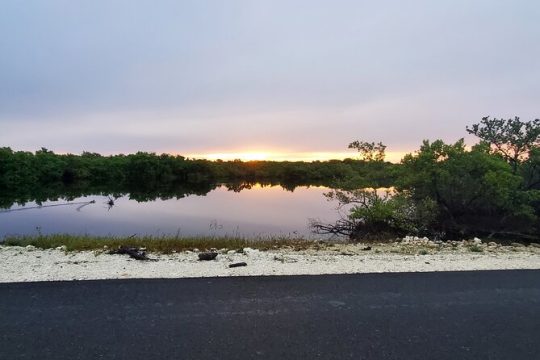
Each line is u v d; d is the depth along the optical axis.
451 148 16.09
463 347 4.73
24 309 5.63
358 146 17.34
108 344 4.59
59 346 4.51
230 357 4.32
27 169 59.06
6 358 4.21
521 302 6.43
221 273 7.86
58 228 18.16
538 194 15.37
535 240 15.42
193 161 83.06
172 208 28.11
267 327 5.18
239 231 17.06
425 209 15.95
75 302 5.95
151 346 4.55
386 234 15.62
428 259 9.78
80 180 69.75
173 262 8.80
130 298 6.18
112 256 9.42
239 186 66.94
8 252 9.80
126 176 74.88
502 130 17.84
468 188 15.84
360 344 4.73
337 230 17.53
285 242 12.80
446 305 6.20
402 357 4.43
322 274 7.96
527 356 4.53
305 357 4.36
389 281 7.50
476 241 14.24
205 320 5.36
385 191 17.16
